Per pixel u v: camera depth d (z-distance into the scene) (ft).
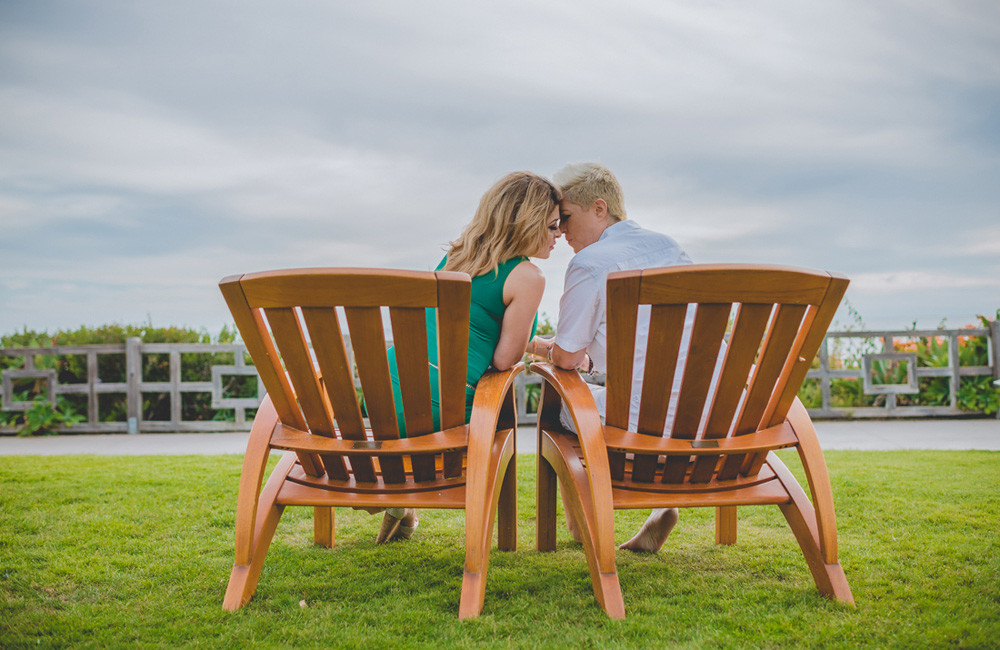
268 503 6.70
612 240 7.56
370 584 7.04
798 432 6.56
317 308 5.71
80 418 23.20
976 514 9.40
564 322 7.37
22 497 10.93
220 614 6.17
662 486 6.65
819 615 6.03
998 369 23.15
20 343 25.90
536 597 6.60
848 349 25.03
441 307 5.71
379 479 6.84
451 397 6.26
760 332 5.82
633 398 7.55
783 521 9.42
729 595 6.61
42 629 5.84
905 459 14.16
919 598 6.38
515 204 7.30
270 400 6.79
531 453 16.88
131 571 7.39
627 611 6.22
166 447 19.15
